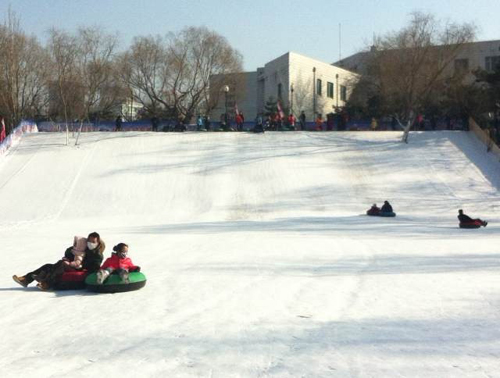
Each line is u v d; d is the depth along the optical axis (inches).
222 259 617.9
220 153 1910.7
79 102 2650.1
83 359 267.3
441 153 1889.8
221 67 3144.7
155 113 3181.6
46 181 1690.5
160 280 488.4
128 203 1547.7
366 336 296.7
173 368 250.7
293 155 1887.3
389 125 2507.4
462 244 743.1
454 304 370.3
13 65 2588.6
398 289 426.6
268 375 238.4
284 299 399.2
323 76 3430.1
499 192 1590.8
